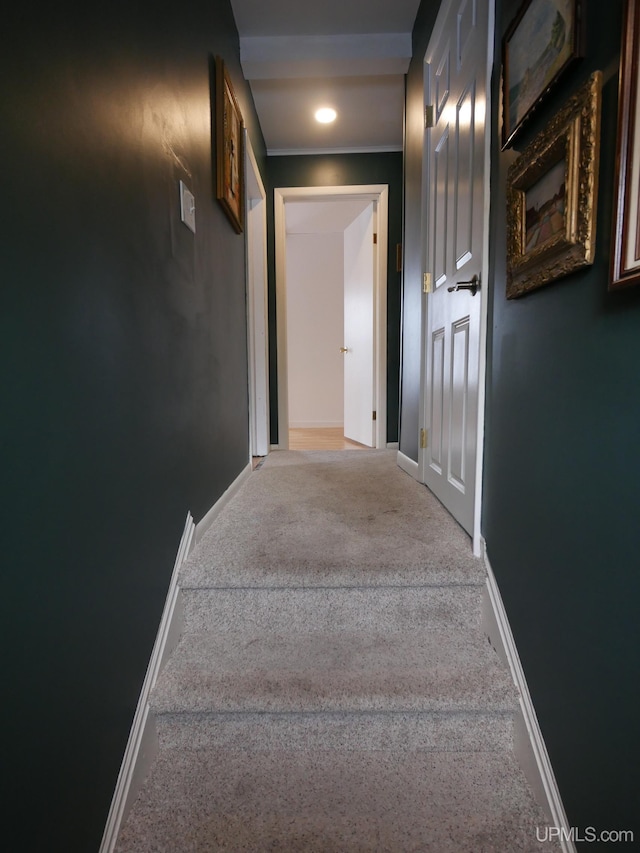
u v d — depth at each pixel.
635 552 0.71
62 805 0.74
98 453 0.88
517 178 1.10
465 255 1.63
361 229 4.20
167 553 1.29
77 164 0.81
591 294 0.83
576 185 0.84
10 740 0.62
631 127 0.67
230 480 2.20
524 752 1.08
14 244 0.64
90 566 0.85
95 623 0.86
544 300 1.02
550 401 0.99
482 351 1.42
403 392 2.84
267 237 3.67
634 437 0.72
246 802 1.01
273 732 1.16
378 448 3.85
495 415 1.34
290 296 6.11
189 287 1.50
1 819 0.60
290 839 0.93
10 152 0.63
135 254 1.06
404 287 2.77
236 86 2.40
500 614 1.27
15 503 0.64
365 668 1.23
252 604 1.41
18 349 0.65
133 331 1.05
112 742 0.92
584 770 0.84
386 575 1.38
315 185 3.63
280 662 1.25
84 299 0.83
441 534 1.66
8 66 0.62
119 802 0.94
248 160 2.70
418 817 0.98
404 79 2.69
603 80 0.78
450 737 1.16
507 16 1.25
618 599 0.75
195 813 0.99
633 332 0.72
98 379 0.88
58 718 0.73
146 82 1.14
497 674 1.19
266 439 3.48
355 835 0.94
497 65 1.33
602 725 0.79
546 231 0.98
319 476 2.68
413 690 1.14
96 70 0.88
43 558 0.70
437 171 2.04
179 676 1.19
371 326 3.96
